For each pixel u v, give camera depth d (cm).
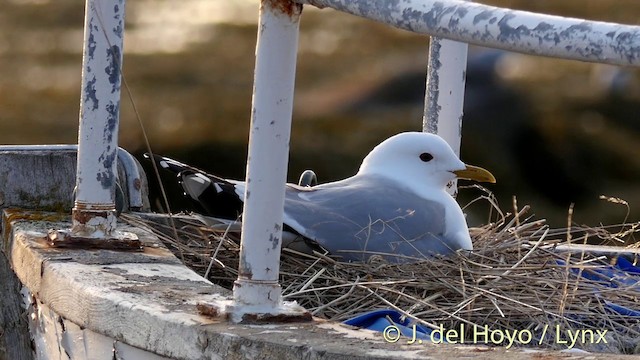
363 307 613
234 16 4572
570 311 614
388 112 3167
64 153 759
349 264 662
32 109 3331
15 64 3859
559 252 764
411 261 689
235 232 706
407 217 718
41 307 621
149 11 4619
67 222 712
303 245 692
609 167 2753
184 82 3550
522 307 607
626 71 3170
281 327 463
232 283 675
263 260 471
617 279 699
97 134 625
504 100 2920
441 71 809
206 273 643
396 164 786
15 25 4372
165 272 577
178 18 4466
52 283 579
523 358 416
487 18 383
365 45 4034
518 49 378
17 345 698
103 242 630
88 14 620
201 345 459
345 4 428
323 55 3912
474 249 723
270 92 455
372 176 777
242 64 3891
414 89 3266
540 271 671
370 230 700
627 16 4150
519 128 2839
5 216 730
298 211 695
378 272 656
